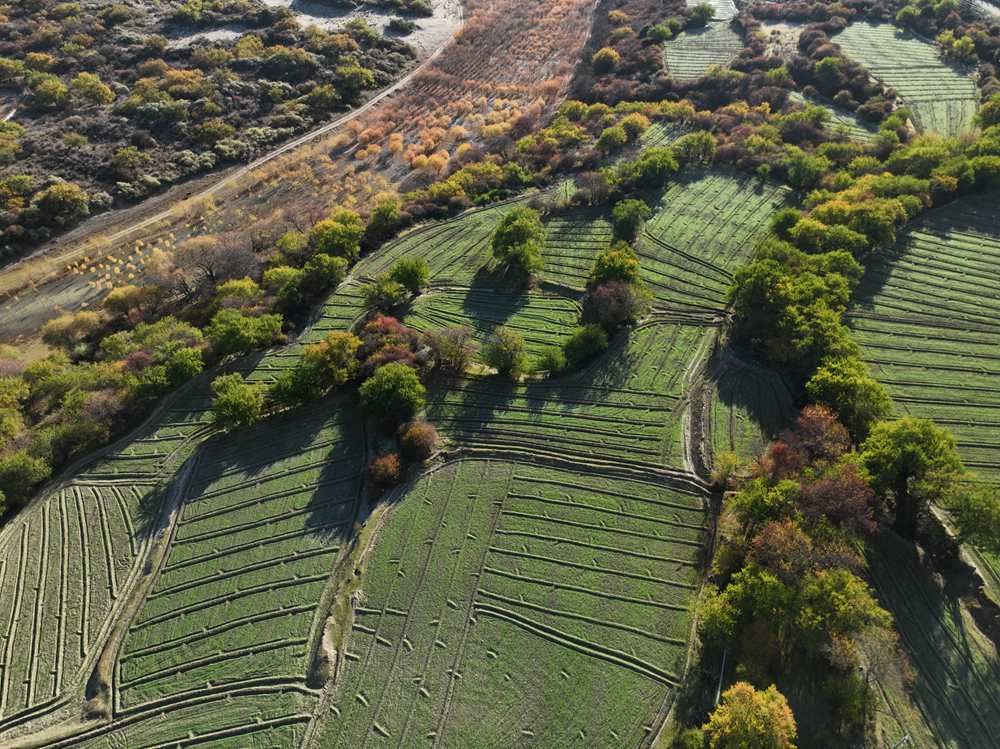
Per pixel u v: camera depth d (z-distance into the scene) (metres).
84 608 59.22
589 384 74.69
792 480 54.81
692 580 55.28
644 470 64.69
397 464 65.44
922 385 70.56
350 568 58.91
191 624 56.84
